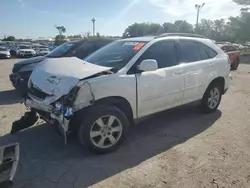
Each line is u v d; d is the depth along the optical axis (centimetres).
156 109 448
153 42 453
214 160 369
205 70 526
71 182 319
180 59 488
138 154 389
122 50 457
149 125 507
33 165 358
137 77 407
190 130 483
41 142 430
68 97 343
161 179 323
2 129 486
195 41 532
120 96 387
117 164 361
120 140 398
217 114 577
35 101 392
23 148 409
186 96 499
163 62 457
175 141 435
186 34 529
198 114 573
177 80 469
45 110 373
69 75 363
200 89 528
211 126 503
